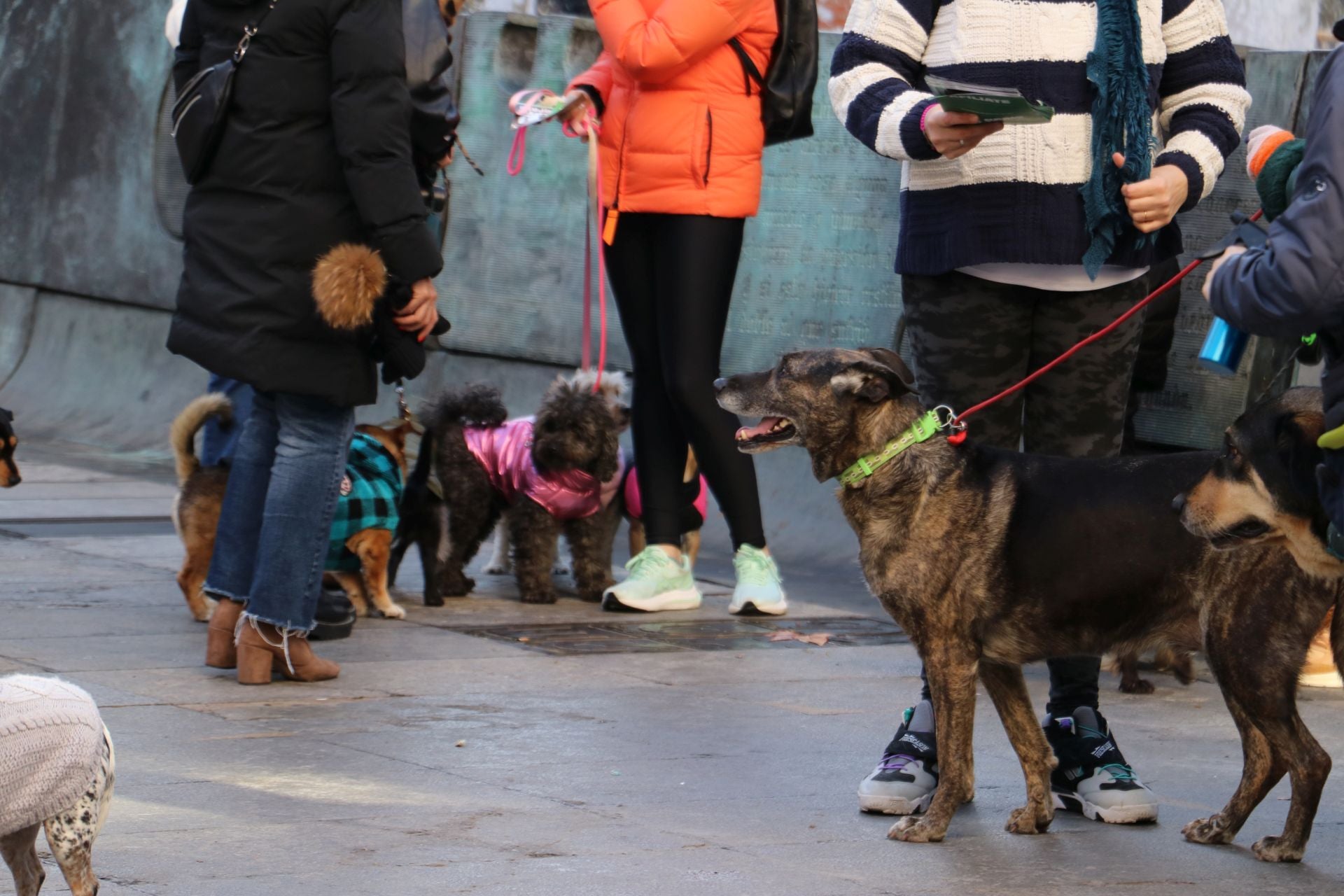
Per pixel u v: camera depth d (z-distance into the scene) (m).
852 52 7.78
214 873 6.16
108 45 22.42
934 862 6.67
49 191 22.86
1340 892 6.40
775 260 16.42
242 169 9.05
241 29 9.12
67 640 10.61
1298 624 6.68
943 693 7.05
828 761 8.34
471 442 12.91
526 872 6.29
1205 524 6.35
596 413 12.70
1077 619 6.96
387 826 6.87
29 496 17.09
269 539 9.47
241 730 8.51
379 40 8.80
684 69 11.95
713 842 6.81
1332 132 5.23
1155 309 12.06
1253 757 6.95
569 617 12.48
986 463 7.17
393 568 13.16
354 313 8.70
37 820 5.28
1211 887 6.42
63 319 22.72
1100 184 7.40
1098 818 7.43
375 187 8.85
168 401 21.17
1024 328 7.80
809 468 16.08
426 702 9.35
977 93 6.64
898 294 15.58
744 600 12.62
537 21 18.31
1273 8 17.59
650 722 9.05
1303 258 5.23
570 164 18.02
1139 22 7.52
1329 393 5.58
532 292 18.28
